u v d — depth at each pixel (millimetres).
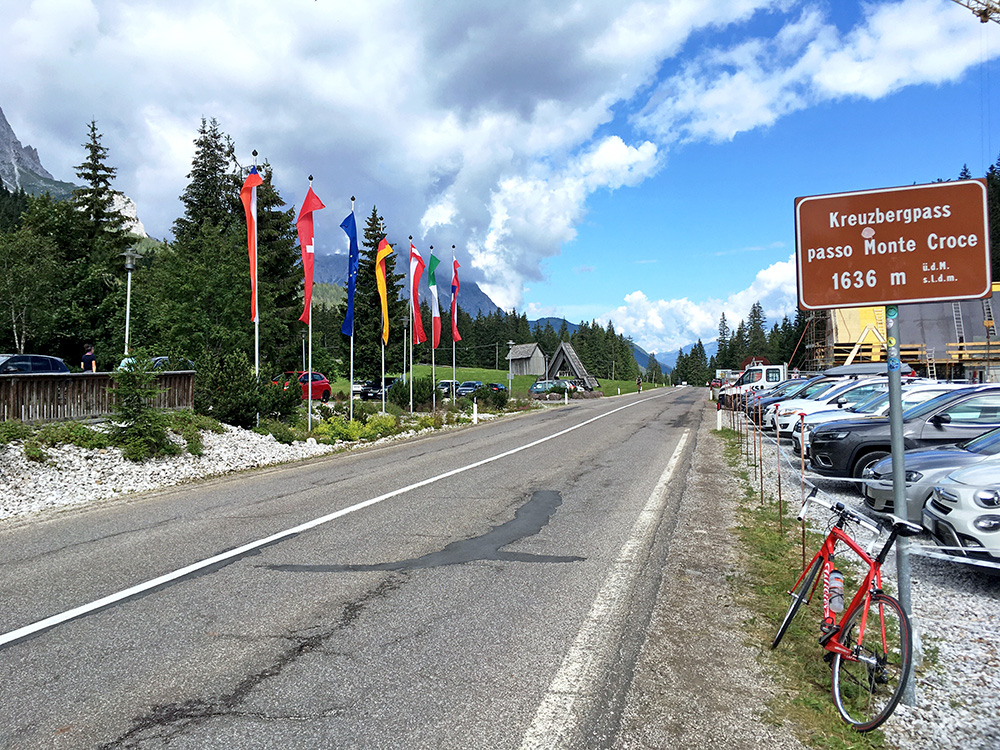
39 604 5398
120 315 37344
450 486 11227
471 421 28641
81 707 3672
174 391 17672
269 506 9594
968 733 3436
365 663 4234
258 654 4379
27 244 35625
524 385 78812
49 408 13945
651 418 28641
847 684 3893
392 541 7438
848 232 4172
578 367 82000
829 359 39250
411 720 3516
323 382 36188
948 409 9797
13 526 8555
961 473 6328
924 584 5926
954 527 6020
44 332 36750
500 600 5453
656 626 4891
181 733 3387
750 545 7227
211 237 29297
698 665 4234
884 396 13289
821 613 5152
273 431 18578
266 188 43062
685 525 8211
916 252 4031
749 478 11875
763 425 20328
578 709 3645
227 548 7156
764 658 4340
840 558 6695
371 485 11445
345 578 6055
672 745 3299
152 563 6602
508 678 4023
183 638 4656
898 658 4258
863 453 10195
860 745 3320
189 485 11906
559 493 10516
